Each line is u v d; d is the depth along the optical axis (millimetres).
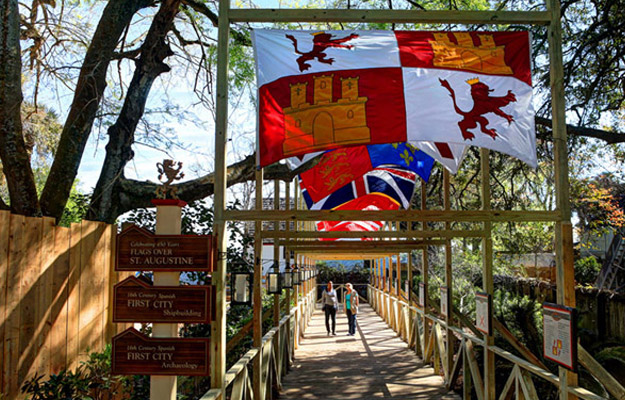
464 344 7461
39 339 4387
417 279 20750
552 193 9773
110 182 6773
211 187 7402
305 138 4629
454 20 4797
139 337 3934
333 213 4652
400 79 4738
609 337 10555
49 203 6145
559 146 4680
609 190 11672
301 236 8477
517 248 11820
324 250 12664
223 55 4676
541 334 8953
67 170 6203
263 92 4727
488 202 6449
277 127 4668
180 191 7250
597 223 11445
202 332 7523
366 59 4793
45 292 4496
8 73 5328
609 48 7973
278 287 8281
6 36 5328
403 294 15773
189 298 3965
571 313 4082
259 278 6750
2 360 3904
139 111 7102
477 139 4648
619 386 4066
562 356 4207
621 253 12109
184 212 8141
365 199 10844
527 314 9227
